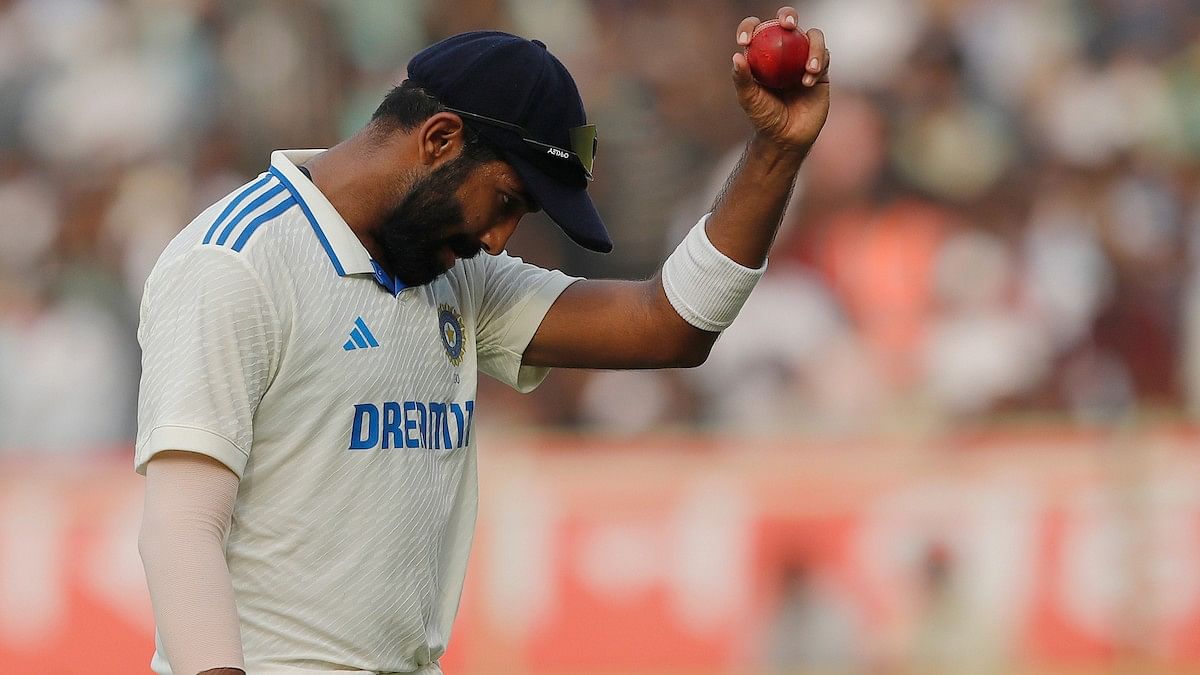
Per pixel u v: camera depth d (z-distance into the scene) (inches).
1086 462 855.1
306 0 1213.1
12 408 1069.1
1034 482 855.1
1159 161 1174.3
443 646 370.0
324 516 336.5
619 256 1119.6
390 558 344.8
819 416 981.8
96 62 1258.6
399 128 343.0
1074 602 847.1
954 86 1171.3
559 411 1029.2
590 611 861.2
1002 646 847.1
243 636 338.0
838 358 995.3
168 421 313.1
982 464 856.9
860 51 1206.3
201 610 306.0
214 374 316.8
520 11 1231.5
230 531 334.0
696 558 861.8
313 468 334.3
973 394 992.2
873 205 1077.8
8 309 1116.5
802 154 359.9
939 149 1125.7
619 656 858.1
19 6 1294.3
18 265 1164.5
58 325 1096.2
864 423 973.2
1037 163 1147.3
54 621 866.8
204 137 1205.1
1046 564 850.1
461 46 343.6
